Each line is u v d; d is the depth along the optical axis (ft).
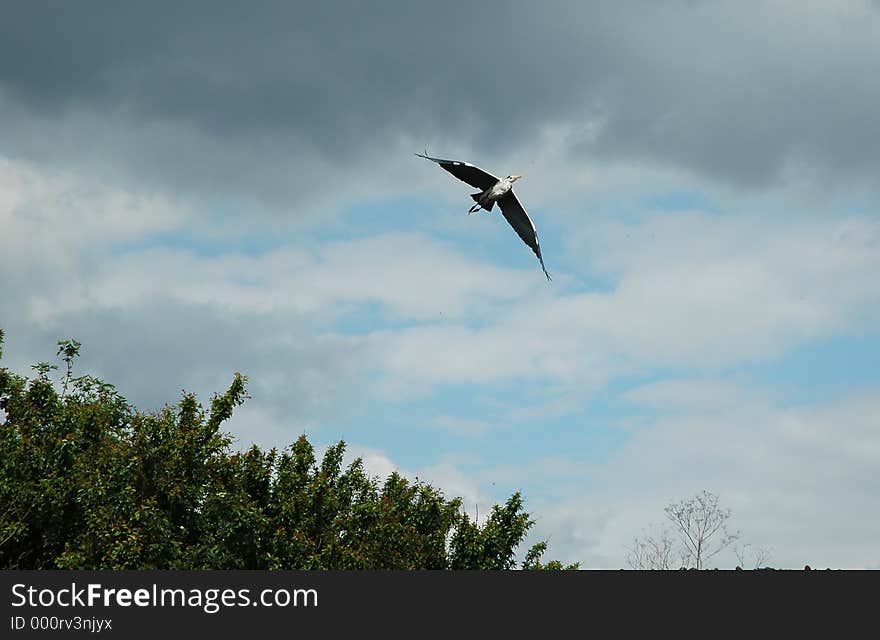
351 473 101.76
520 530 93.91
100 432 81.35
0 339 81.87
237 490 80.28
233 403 82.23
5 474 72.64
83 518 73.61
